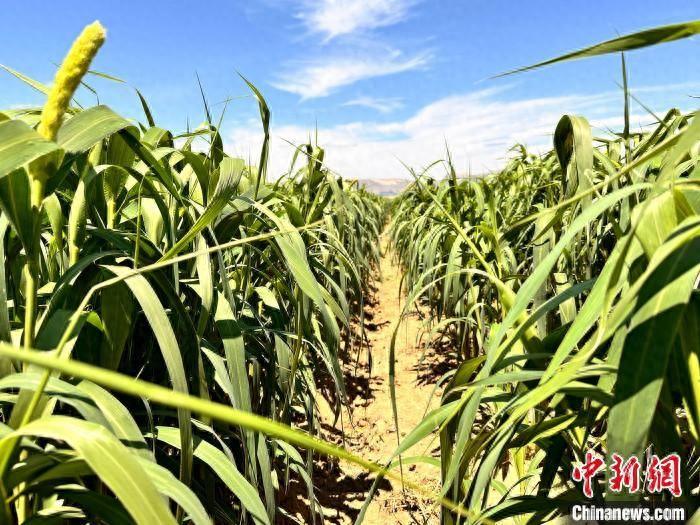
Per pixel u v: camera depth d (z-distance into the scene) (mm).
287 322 1942
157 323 746
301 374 1811
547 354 829
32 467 530
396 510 1935
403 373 3582
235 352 955
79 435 440
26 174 566
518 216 2943
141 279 774
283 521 1742
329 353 1548
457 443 760
